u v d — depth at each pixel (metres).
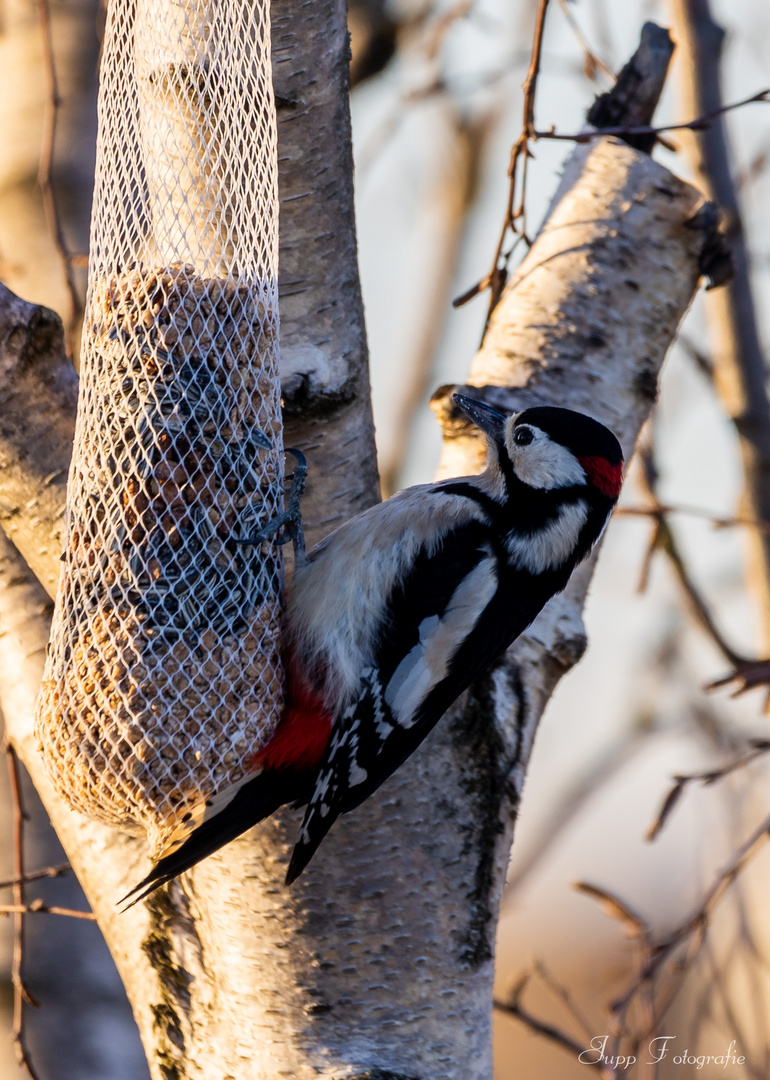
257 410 7.62
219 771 7.22
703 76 12.77
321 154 8.10
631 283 9.74
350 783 7.45
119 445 7.30
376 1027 7.75
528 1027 10.86
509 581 8.42
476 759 8.21
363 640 7.88
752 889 11.79
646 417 9.81
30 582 8.20
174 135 7.65
